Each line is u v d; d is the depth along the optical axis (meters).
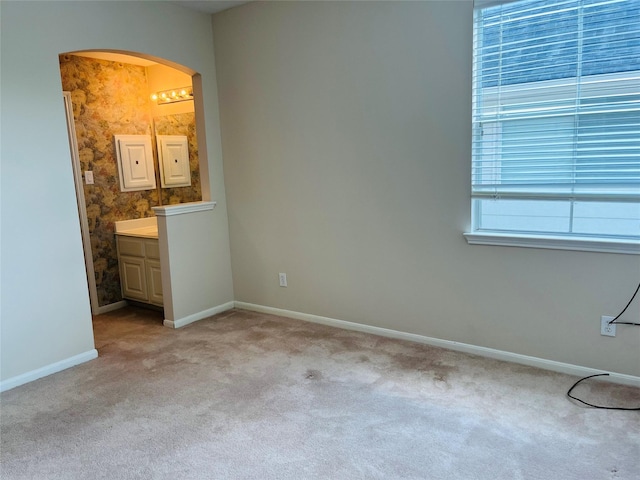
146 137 4.62
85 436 2.25
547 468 1.90
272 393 2.60
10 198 2.76
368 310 3.46
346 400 2.49
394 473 1.90
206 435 2.22
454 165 2.89
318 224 3.60
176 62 3.66
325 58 3.31
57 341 3.01
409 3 2.89
